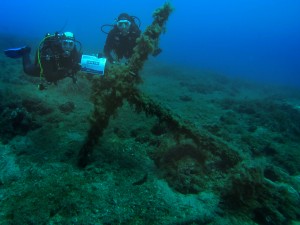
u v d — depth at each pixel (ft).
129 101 8.77
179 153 9.47
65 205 6.93
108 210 7.04
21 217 6.46
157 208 7.33
